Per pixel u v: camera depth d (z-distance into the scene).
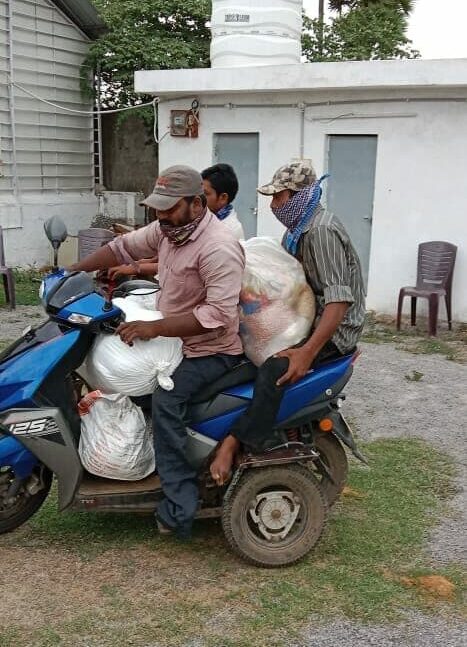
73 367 3.35
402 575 3.39
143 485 3.41
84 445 3.36
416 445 5.05
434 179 8.68
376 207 9.10
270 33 9.74
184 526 3.22
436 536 3.77
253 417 3.28
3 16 12.07
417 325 8.79
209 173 4.28
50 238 3.43
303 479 3.37
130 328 3.14
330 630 2.96
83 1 12.87
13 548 3.55
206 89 9.70
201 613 3.05
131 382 3.26
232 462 3.35
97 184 14.55
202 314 3.14
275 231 9.97
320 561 3.50
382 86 8.54
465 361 7.26
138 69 13.62
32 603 3.10
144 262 4.20
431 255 8.58
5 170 12.55
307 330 3.39
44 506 4.00
